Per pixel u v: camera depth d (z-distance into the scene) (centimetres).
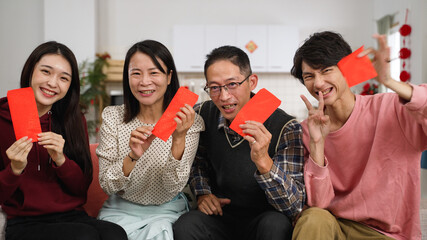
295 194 133
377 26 514
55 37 493
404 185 131
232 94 139
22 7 517
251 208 149
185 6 553
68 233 121
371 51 111
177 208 152
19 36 517
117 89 530
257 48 522
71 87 148
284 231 125
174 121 126
